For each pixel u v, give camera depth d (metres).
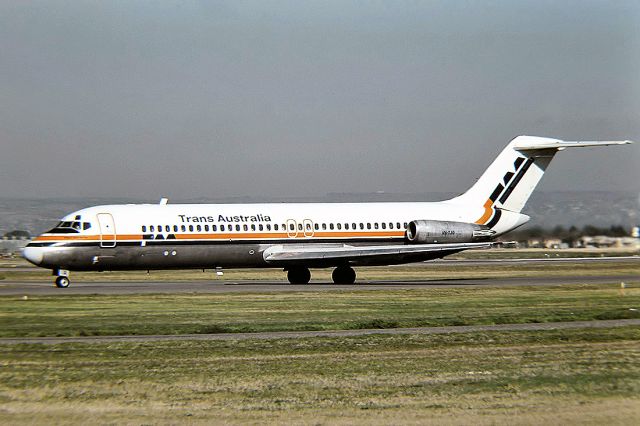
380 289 178.62
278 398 71.00
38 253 183.38
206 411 67.19
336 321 116.38
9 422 64.62
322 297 157.00
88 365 84.12
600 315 124.00
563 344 97.50
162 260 192.38
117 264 189.38
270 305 141.00
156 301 148.62
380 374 80.06
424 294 164.38
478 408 68.19
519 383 76.38
